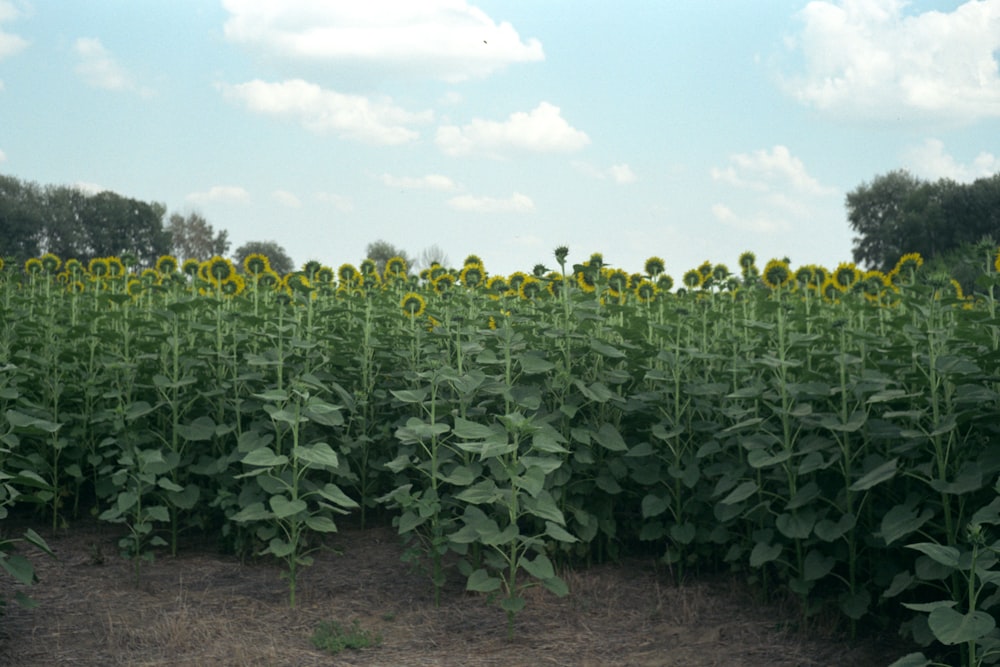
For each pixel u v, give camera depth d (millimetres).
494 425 5328
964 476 4348
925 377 4898
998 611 4387
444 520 5656
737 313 7414
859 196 49188
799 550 5238
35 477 4688
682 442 6281
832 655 4789
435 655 4840
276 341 6766
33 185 51094
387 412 7406
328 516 5852
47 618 5305
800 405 5352
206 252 62750
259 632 5160
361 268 9547
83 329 7297
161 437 6543
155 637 5000
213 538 7051
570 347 6461
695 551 6133
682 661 4746
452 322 6301
